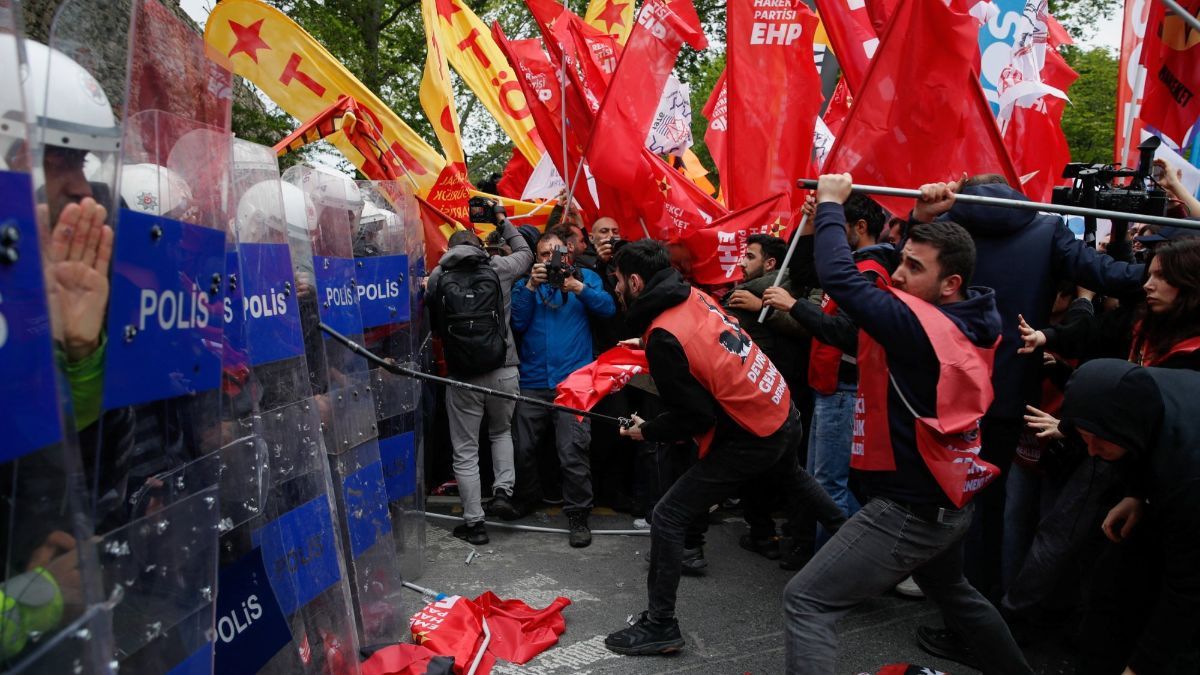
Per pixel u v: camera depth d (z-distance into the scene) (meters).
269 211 2.29
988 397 2.21
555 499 5.23
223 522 1.88
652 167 4.89
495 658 3.01
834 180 2.44
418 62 13.07
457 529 4.45
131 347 1.39
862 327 2.29
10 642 1.04
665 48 4.57
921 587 2.48
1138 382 1.90
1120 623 2.16
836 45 3.79
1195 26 2.39
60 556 1.13
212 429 1.68
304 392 2.40
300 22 10.23
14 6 1.04
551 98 5.25
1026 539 3.36
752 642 3.25
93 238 1.30
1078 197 3.06
